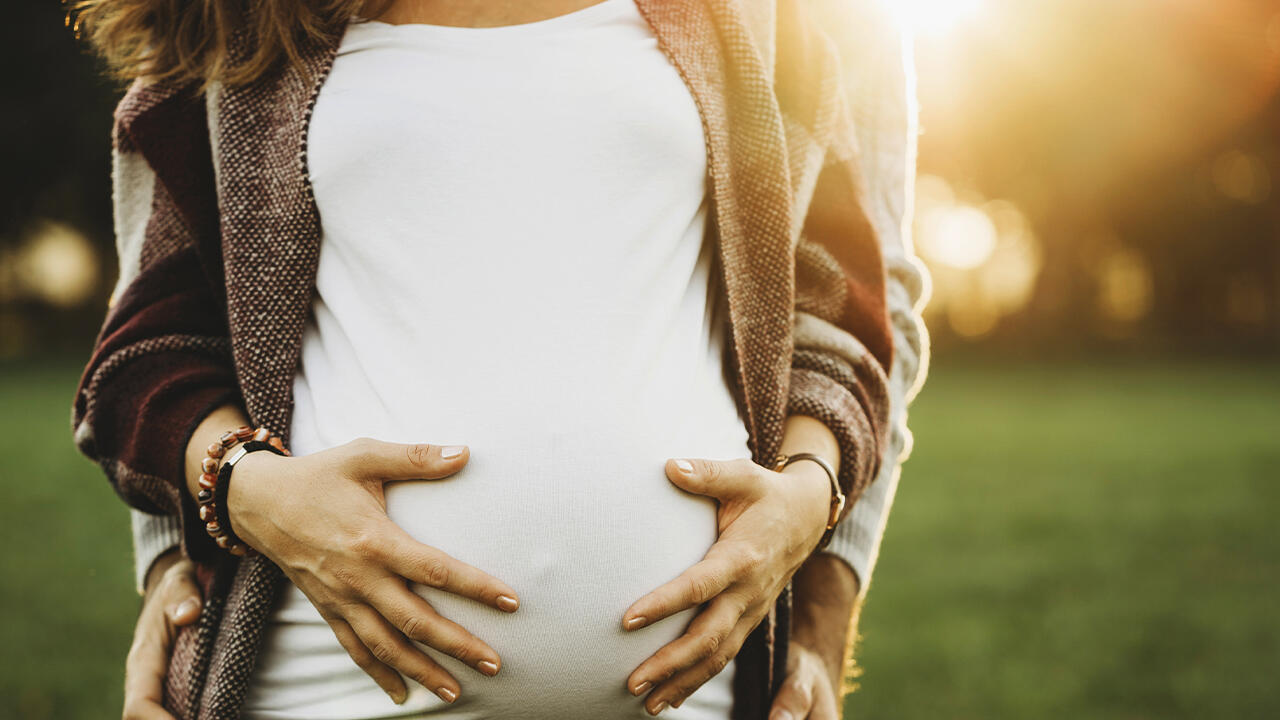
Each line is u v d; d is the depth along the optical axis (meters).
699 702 1.14
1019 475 8.48
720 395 1.18
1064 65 22.45
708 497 1.10
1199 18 22.00
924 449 9.96
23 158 21.50
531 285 1.08
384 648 1.01
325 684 1.10
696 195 1.14
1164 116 23.02
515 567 1.04
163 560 1.32
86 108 20.77
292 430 1.14
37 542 5.50
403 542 1.00
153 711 1.16
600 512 1.05
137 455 1.15
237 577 1.14
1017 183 24.83
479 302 1.08
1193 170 24.92
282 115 1.14
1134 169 24.28
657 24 1.15
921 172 24.88
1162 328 28.38
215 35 1.20
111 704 3.37
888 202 1.43
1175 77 22.45
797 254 1.27
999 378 19.77
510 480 1.05
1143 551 5.86
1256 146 24.12
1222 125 23.33
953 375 20.62
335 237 1.12
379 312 1.10
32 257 24.73
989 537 6.22
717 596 1.06
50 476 7.46
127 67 1.25
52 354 20.95
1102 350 25.88
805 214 1.23
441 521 1.05
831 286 1.27
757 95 1.16
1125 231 26.47
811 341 1.26
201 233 1.19
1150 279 28.47
